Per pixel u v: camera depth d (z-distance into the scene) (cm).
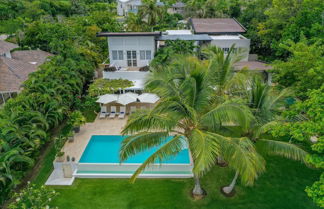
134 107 2650
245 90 1492
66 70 2573
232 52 1794
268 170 1720
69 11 7962
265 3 4116
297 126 1116
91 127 2359
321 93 1088
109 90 2591
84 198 1495
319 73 1521
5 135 1545
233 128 1523
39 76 2294
